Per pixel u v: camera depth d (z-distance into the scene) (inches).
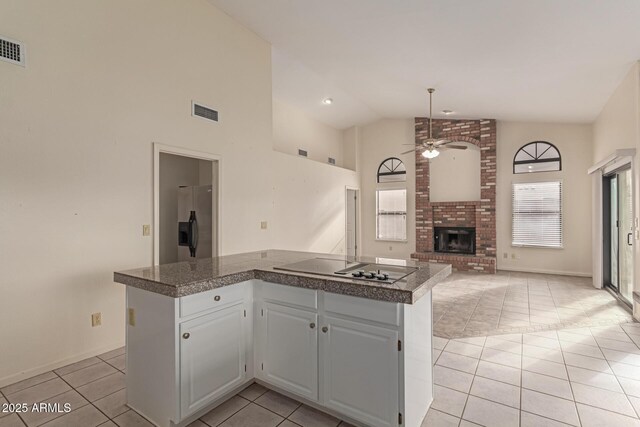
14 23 100.3
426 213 306.3
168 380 76.0
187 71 151.9
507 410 84.7
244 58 181.8
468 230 292.4
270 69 199.0
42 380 102.0
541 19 121.3
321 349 81.1
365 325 73.9
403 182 321.7
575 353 119.1
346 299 76.3
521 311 168.6
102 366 111.3
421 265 95.9
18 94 101.1
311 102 272.5
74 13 113.8
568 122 252.5
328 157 323.9
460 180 297.1
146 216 135.0
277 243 227.0
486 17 126.1
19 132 101.5
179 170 215.9
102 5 121.5
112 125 124.3
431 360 87.7
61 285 111.2
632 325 147.3
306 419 81.4
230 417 82.1
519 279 243.8
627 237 181.8
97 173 120.0
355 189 332.8
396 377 70.3
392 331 70.4
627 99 163.0
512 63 162.1
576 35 128.8
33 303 105.0
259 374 93.4
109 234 123.4
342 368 77.8
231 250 175.2
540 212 265.9
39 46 105.3
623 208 188.9
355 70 205.9
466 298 193.6
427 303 84.6
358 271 85.0
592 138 246.5
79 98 115.0
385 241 331.0
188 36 152.3
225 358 85.8
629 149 154.1
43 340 107.2
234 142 176.2
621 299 180.9
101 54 121.0
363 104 283.0
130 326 85.5
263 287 91.4
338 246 301.1
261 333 92.4
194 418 80.4
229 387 87.2
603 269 213.9
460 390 94.5
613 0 104.7
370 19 142.6
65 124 111.5
